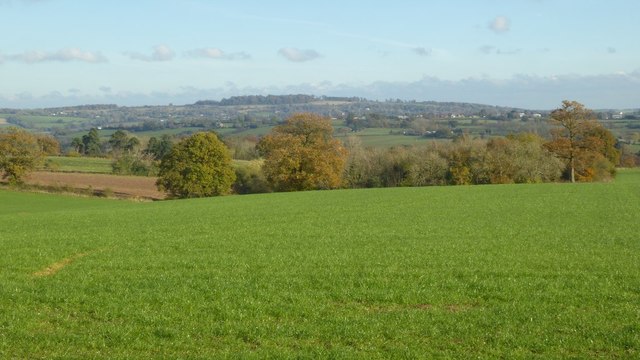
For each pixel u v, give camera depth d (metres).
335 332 14.20
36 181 90.44
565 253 25.58
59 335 14.01
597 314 15.50
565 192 62.97
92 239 30.88
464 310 16.22
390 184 96.69
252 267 22.72
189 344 13.48
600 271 21.34
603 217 39.97
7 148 85.12
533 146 93.31
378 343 13.48
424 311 16.05
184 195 87.19
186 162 86.75
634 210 44.38
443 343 13.45
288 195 69.19
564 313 15.56
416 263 23.22
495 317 15.30
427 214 42.88
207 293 18.09
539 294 17.73
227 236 31.89
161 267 22.95
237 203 57.91
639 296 17.42
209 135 88.31
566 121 93.25
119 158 114.12
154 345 13.44
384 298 17.48
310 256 25.03
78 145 136.00
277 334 14.10
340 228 35.09
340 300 17.47
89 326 14.84
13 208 67.12
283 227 35.88
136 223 39.69
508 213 43.00
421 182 94.06
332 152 89.62
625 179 95.75
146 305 16.72
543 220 38.44
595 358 12.50
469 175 92.62
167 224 38.59
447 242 28.92
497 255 25.08
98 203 73.38
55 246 28.19
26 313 15.84
